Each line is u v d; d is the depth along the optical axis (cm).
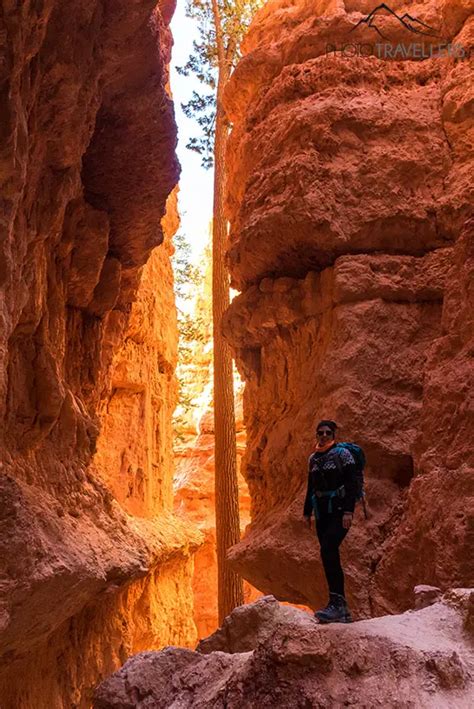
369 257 1136
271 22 1441
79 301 1191
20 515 721
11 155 698
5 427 859
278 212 1159
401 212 1140
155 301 1805
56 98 839
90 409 1260
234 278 1352
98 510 1092
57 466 991
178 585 1803
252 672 506
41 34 739
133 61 977
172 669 582
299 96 1269
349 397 1062
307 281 1197
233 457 1598
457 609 573
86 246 1145
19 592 706
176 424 3189
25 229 829
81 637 1151
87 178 1169
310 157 1162
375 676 489
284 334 1262
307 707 476
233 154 1470
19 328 895
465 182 1134
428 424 906
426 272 1130
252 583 1236
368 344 1090
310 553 1034
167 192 1218
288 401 1242
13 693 910
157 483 1789
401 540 899
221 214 1767
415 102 1220
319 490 558
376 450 1043
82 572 842
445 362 913
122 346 1573
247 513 2858
